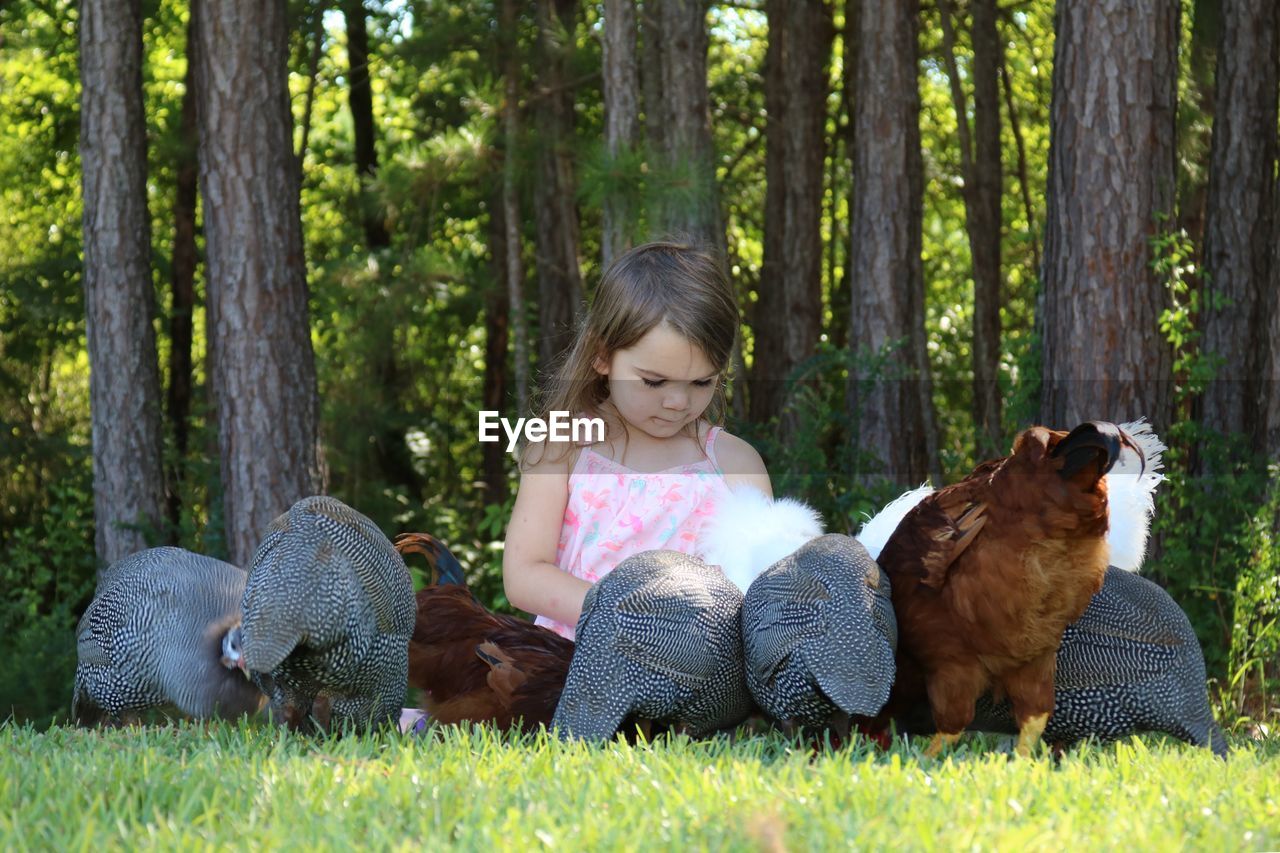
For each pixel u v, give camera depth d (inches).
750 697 153.3
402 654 151.6
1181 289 339.3
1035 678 146.6
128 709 173.0
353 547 145.0
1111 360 330.0
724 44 756.6
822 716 142.9
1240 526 324.2
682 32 441.1
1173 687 157.5
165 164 634.8
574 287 548.1
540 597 183.5
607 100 411.2
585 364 186.7
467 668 178.5
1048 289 342.3
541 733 148.1
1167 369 336.5
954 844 107.3
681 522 188.5
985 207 589.0
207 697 167.6
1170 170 334.3
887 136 464.4
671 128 441.4
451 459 719.1
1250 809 121.8
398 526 560.1
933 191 813.2
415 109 656.4
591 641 148.0
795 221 587.2
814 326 588.7
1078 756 149.9
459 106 627.8
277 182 409.7
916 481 458.3
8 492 582.6
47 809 116.8
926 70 767.1
